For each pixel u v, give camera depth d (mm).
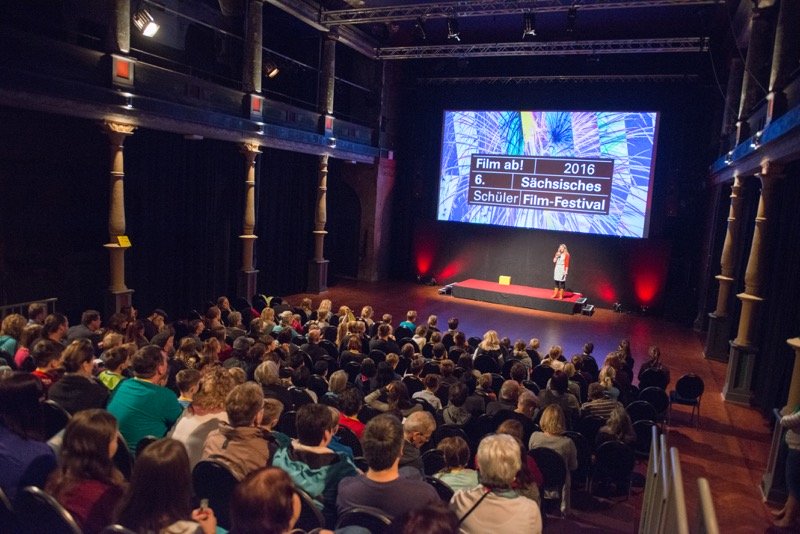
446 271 20109
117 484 2611
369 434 2840
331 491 3104
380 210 20109
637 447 6625
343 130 17500
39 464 2908
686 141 16734
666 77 16734
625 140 17109
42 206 10969
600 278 17922
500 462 2824
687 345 13617
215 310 8656
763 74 11727
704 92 16453
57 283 11359
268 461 3416
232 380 3928
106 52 9805
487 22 16094
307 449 3197
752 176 11734
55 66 8914
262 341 7070
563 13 14914
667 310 17047
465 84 19234
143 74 10531
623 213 17297
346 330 9266
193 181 13547
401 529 1764
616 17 14836
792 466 5289
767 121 9383
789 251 8797
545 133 18016
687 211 16875
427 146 20188
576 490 6070
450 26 13633
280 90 17453
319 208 17031
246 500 1943
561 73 17984
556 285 16938
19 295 10719
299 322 9875
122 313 8102
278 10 15227
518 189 18484
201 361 5891
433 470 4582
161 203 12727
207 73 13320
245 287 14234
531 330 14188
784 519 5547
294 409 5602
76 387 4227
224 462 3172
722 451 7527
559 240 18438
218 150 14188
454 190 19547
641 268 17281
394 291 18562
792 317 8211
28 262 10820
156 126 10898
